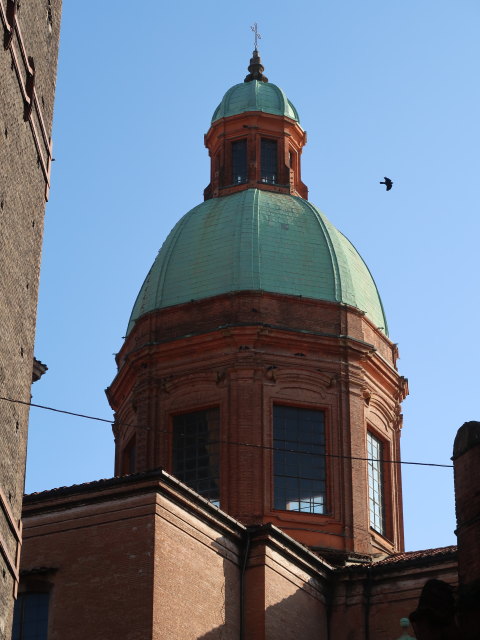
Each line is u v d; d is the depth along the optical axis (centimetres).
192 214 6631
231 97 7075
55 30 4366
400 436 6425
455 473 3378
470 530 3288
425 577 5306
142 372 6184
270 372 6000
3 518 3734
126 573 4684
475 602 3131
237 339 6034
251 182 6800
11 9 3800
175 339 6138
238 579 5091
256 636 5009
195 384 6062
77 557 4781
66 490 4878
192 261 6356
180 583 4766
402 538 6225
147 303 6372
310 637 5269
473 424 3381
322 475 5934
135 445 6253
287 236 6381
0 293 3744
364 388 6147
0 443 3712
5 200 3791
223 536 5066
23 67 3959
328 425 6006
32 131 4066
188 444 6009
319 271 6306
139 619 4594
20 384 3925
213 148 7031
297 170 7025
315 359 6088
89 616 4675
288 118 6988
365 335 6303
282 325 6100
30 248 4056
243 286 6175
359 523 5869
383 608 5344
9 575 3781
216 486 5884
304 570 5344
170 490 4822
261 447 5622
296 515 5797
